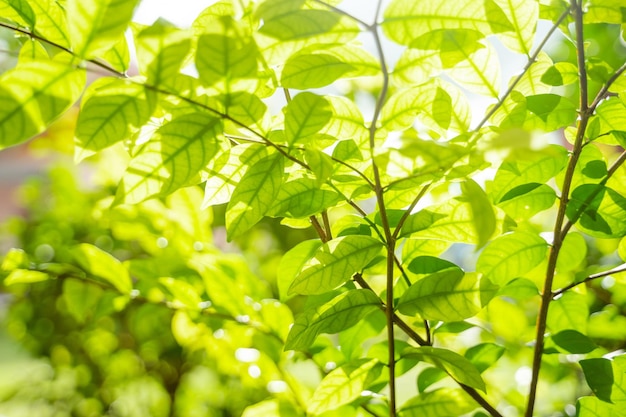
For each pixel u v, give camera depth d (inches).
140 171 23.5
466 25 23.7
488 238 22.8
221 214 51.3
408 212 25.9
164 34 22.0
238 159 26.2
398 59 24.0
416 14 23.4
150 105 22.7
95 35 22.1
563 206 27.8
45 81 21.6
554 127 28.2
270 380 34.0
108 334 55.1
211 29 22.0
